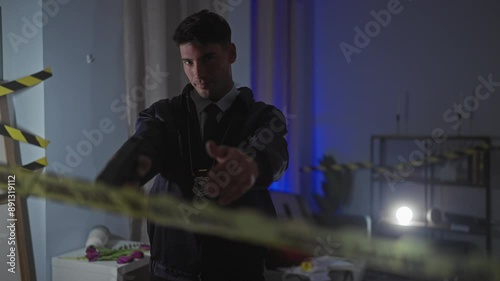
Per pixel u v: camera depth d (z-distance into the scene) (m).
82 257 2.06
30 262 2.11
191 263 1.06
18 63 2.10
